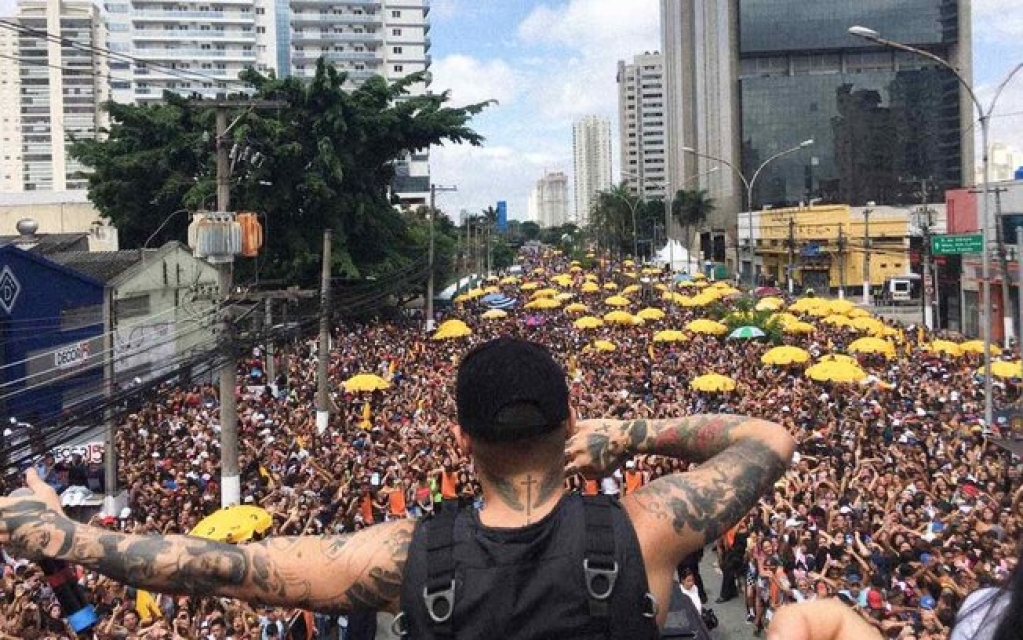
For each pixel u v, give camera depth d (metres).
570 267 107.31
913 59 122.00
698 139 145.88
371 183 53.06
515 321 50.12
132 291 33.19
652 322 47.22
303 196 47.84
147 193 50.22
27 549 2.05
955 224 50.19
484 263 109.19
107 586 11.66
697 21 143.88
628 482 17.80
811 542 13.99
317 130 47.47
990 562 12.09
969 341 35.09
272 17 144.00
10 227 59.06
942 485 17.14
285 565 2.00
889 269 77.12
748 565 15.16
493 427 1.99
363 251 52.53
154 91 139.12
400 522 2.08
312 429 24.39
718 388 26.17
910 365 32.50
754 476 2.14
